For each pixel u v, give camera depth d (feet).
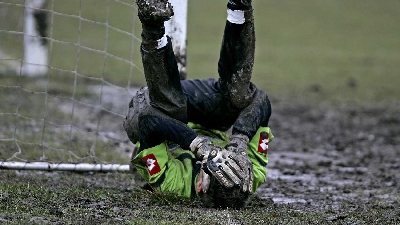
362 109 172.65
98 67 201.16
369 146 128.47
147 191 69.67
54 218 56.59
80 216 57.88
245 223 58.59
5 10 195.93
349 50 272.72
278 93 192.24
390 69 237.25
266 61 242.99
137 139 73.56
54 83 179.01
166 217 59.41
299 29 312.09
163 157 68.74
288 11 352.69
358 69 235.40
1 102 147.54
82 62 204.54
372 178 97.60
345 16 346.54
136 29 221.87
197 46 259.39
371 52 270.05
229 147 65.51
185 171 68.90
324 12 354.13
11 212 58.03
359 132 143.54
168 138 66.18
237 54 67.00
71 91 169.78
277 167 105.70
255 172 68.49
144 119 67.36
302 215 65.10
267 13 345.51
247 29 65.98
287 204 74.08
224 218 59.67
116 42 222.89
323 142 131.44
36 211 58.80
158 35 62.95
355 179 96.63
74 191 71.15
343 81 213.87
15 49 195.52
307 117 160.25
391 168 107.24
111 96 167.02
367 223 62.64
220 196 63.57
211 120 72.43
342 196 82.58
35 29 194.18
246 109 68.64
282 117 159.53
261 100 69.41
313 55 258.37
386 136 139.85
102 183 80.59
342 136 138.51
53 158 94.79
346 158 115.55
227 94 69.41
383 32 314.14
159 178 68.23
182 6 87.35
